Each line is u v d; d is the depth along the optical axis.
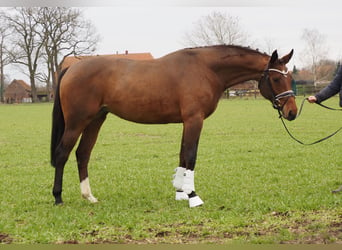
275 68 7.10
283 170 9.80
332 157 11.43
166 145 15.69
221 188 8.19
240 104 44.88
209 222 5.91
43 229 5.72
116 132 21.30
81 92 7.00
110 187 8.60
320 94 7.44
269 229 5.54
